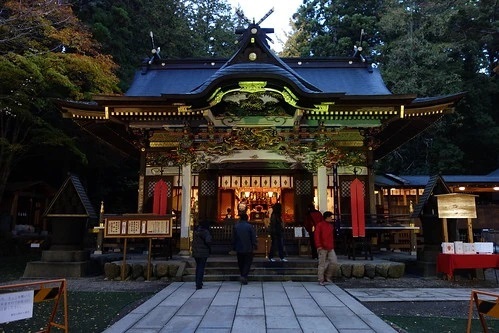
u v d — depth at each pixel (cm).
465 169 3319
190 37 3297
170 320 604
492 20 3356
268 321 596
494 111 3506
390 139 1836
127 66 2617
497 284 977
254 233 952
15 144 1678
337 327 564
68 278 1079
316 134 1459
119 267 1061
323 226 975
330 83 1884
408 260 1223
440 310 695
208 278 1011
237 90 1314
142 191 1583
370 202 1552
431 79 2817
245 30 1473
